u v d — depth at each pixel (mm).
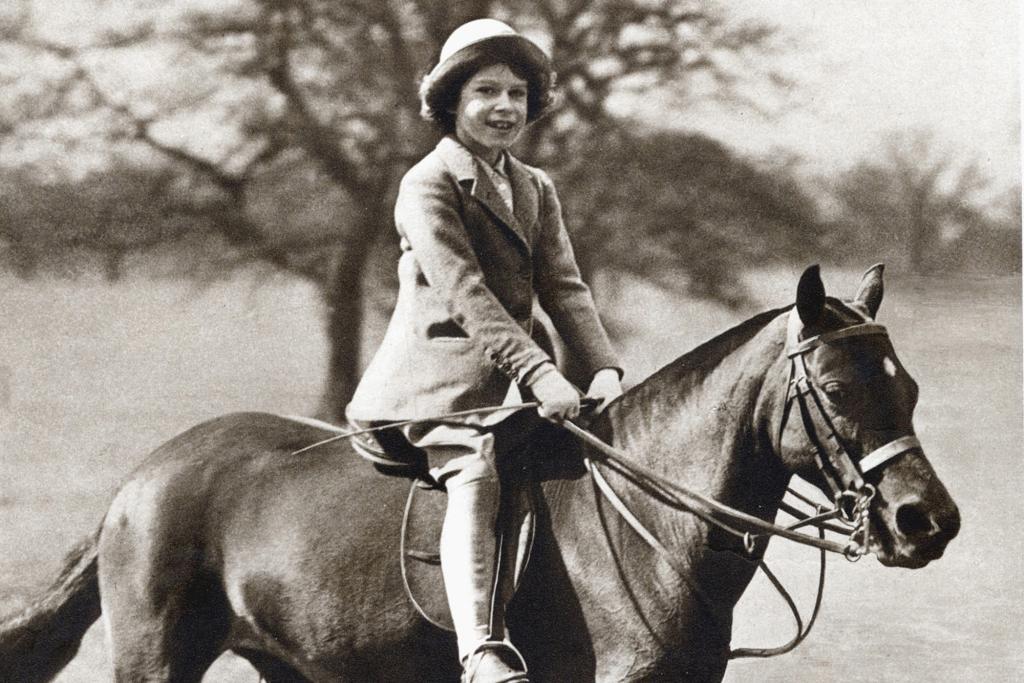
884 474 2256
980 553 6027
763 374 2451
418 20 6945
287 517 2793
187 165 7012
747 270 6934
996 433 6699
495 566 2559
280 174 7051
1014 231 7012
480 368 2674
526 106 2754
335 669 2764
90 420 6879
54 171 7012
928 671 4699
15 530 6094
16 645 2912
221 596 2842
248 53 6984
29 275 7070
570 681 2588
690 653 2512
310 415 7078
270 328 7137
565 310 2803
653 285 6895
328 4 6938
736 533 2449
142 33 6992
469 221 2666
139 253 7078
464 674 2439
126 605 2818
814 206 6984
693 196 6914
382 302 7129
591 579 2564
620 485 2582
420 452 2732
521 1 6895
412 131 6980
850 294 6969
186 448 2918
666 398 2594
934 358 7066
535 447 2699
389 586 2699
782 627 5340
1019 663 4770
